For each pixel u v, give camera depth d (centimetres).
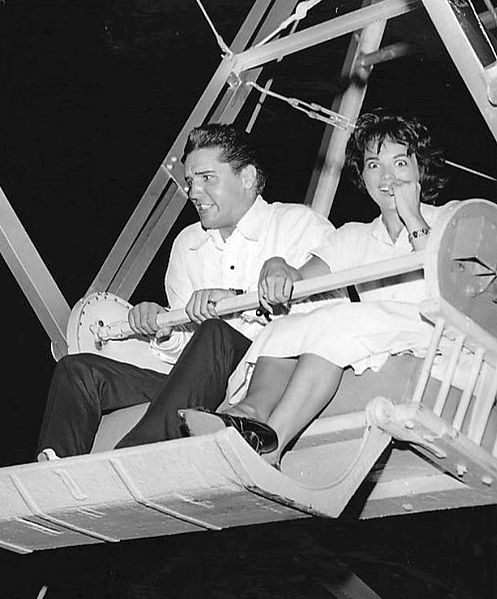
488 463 419
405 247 461
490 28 448
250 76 593
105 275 578
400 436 400
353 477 400
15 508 412
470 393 413
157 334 482
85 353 478
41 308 548
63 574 802
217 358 441
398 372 421
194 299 455
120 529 422
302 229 490
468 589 820
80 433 463
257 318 481
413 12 643
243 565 824
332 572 819
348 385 424
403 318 420
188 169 487
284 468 422
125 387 472
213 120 591
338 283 424
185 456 377
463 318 410
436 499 463
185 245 506
